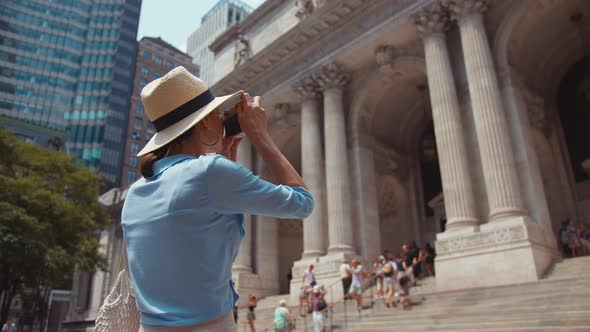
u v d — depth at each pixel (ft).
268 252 116.37
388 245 119.96
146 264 6.81
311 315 74.54
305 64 107.24
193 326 6.55
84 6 390.83
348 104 106.42
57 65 365.20
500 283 63.26
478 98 74.02
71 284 220.64
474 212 72.59
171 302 6.61
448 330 47.88
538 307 46.60
